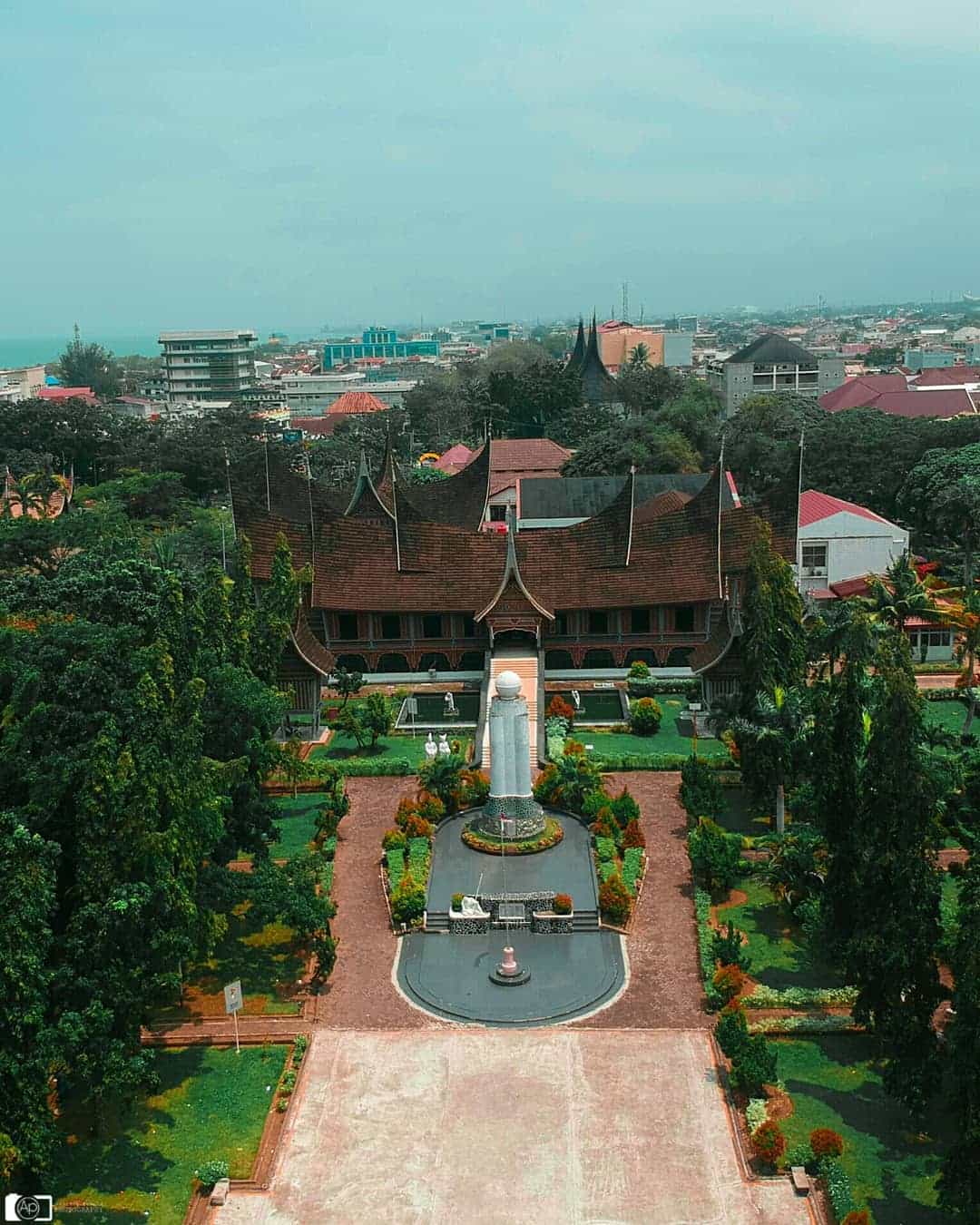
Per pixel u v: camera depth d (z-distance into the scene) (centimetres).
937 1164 3688
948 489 10700
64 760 4075
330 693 8706
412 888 5344
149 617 5438
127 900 3806
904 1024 3862
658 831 6212
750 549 7031
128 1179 3725
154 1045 4447
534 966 4956
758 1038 4088
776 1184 3659
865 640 5166
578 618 8906
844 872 4447
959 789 4591
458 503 10112
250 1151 3853
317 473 17000
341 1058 4350
